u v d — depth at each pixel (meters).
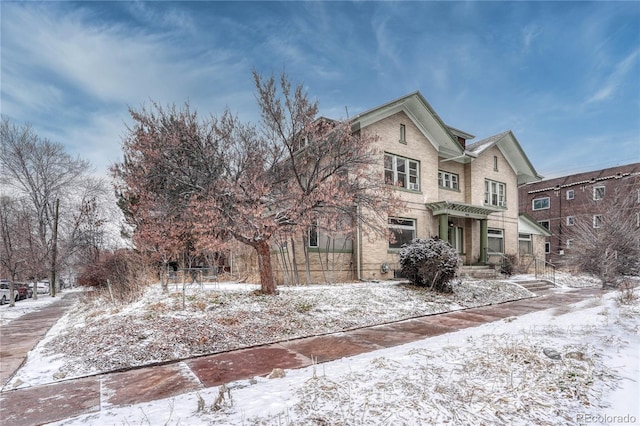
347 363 5.29
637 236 13.92
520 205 35.56
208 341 6.63
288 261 14.32
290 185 10.05
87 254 20.50
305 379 4.32
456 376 4.05
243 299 9.43
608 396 3.47
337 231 10.19
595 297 12.27
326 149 10.10
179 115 10.11
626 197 16.20
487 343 5.64
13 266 18.62
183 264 14.30
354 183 10.40
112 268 13.07
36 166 25.16
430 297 11.48
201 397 3.75
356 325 8.40
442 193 19.44
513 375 4.02
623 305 9.14
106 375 5.15
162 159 9.46
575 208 30.34
